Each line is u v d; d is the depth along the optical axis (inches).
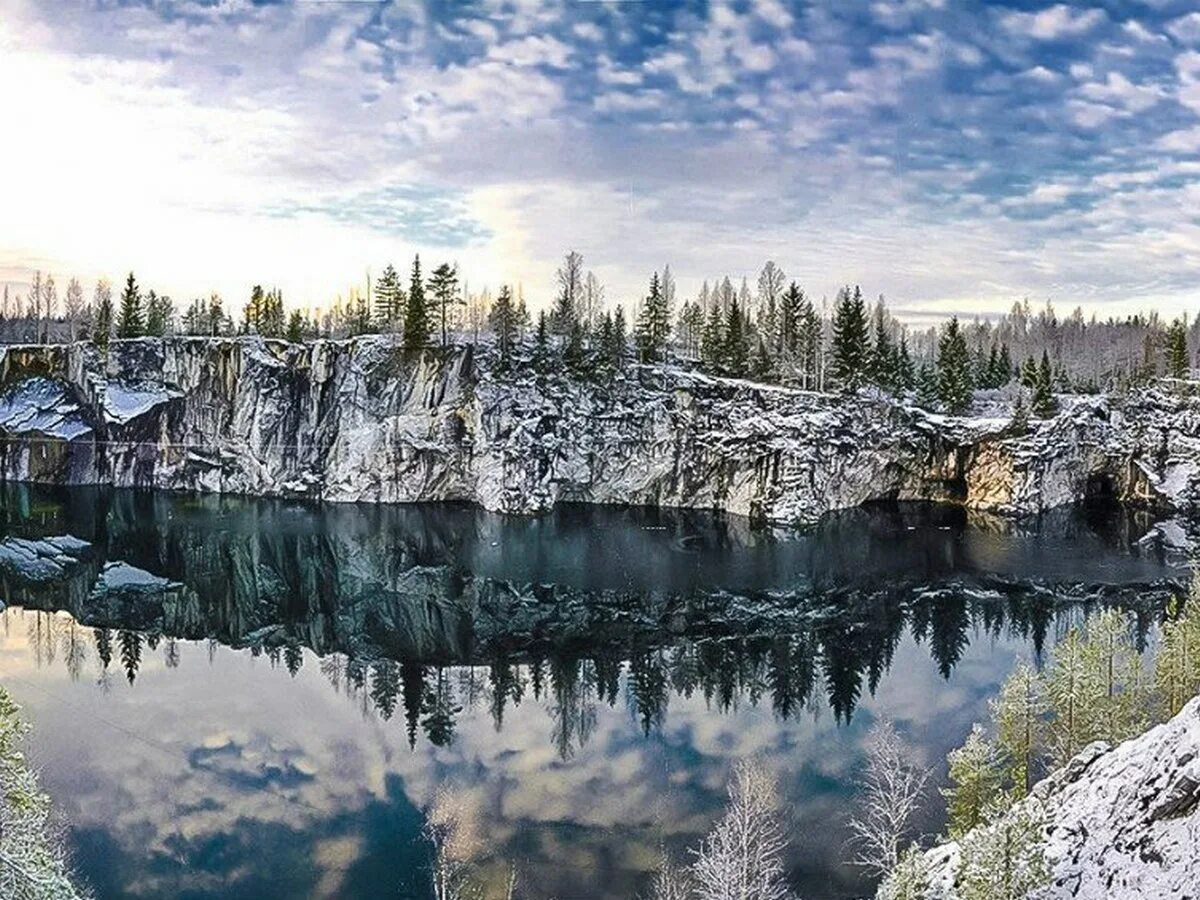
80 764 1925.4
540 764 1908.2
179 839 1605.6
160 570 3676.2
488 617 3002.0
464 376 5344.5
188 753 1988.2
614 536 4256.9
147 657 2687.0
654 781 1820.9
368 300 6904.5
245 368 5684.1
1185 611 2203.5
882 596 3169.3
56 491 5585.6
